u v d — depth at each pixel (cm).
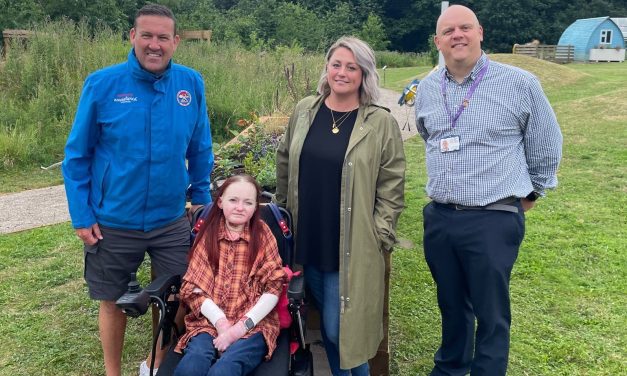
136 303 269
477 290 293
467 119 287
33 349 387
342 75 286
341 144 290
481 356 297
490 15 4897
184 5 2850
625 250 531
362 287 288
